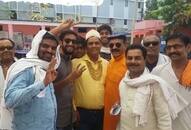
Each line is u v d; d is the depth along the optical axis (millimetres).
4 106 3775
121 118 3943
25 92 3252
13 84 3379
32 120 3471
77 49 5195
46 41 3637
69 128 4891
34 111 3471
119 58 4848
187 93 3922
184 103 3896
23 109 3463
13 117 3559
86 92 4926
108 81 4828
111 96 4754
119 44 4836
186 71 3932
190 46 4031
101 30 6180
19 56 9234
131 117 3811
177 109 3811
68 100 4742
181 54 3938
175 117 3807
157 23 12156
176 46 3930
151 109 3762
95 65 5043
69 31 4949
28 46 10977
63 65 4688
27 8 19266
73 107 4914
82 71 4586
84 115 5012
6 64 4816
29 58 3600
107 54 6109
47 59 3656
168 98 3713
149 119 3762
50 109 3578
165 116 3719
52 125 3625
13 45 4883
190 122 3941
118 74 4730
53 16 19469
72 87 4832
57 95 4598
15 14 18891
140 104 3684
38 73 3508
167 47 4027
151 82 3732
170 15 12000
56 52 3805
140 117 3674
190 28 11430
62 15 25250
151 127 3773
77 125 5078
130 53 3871
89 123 5035
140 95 3715
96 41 5031
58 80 4602
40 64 3578
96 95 4934
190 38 4020
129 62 3877
